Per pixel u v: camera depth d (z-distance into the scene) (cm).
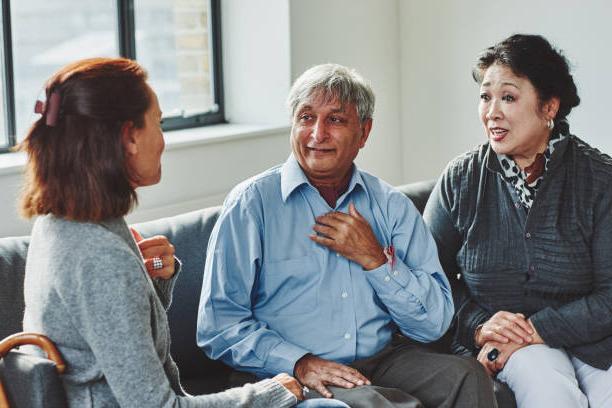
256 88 406
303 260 256
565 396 266
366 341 258
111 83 188
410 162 472
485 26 439
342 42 426
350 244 253
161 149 199
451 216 298
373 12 444
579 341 276
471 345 289
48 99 187
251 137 380
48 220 190
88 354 186
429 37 455
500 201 290
